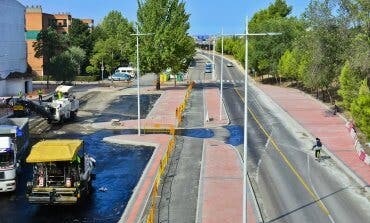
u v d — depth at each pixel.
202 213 24.58
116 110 62.25
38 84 93.75
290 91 81.56
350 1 53.19
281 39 90.62
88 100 71.62
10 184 28.80
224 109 62.00
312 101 68.44
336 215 24.89
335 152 38.78
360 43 46.06
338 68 56.72
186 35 83.19
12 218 25.34
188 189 28.94
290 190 29.09
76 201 25.50
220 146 41.09
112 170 34.91
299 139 44.16
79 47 109.31
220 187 29.14
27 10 114.12
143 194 28.31
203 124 51.56
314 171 33.47
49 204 26.19
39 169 25.88
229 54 172.88
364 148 40.03
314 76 58.56
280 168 34.09
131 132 48.09
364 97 38.69
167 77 100.12
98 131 48.88
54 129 49.78
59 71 87.62
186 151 39.22
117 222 24.73
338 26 55.00
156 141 43.16
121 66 121.25
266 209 25.72
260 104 66.50
